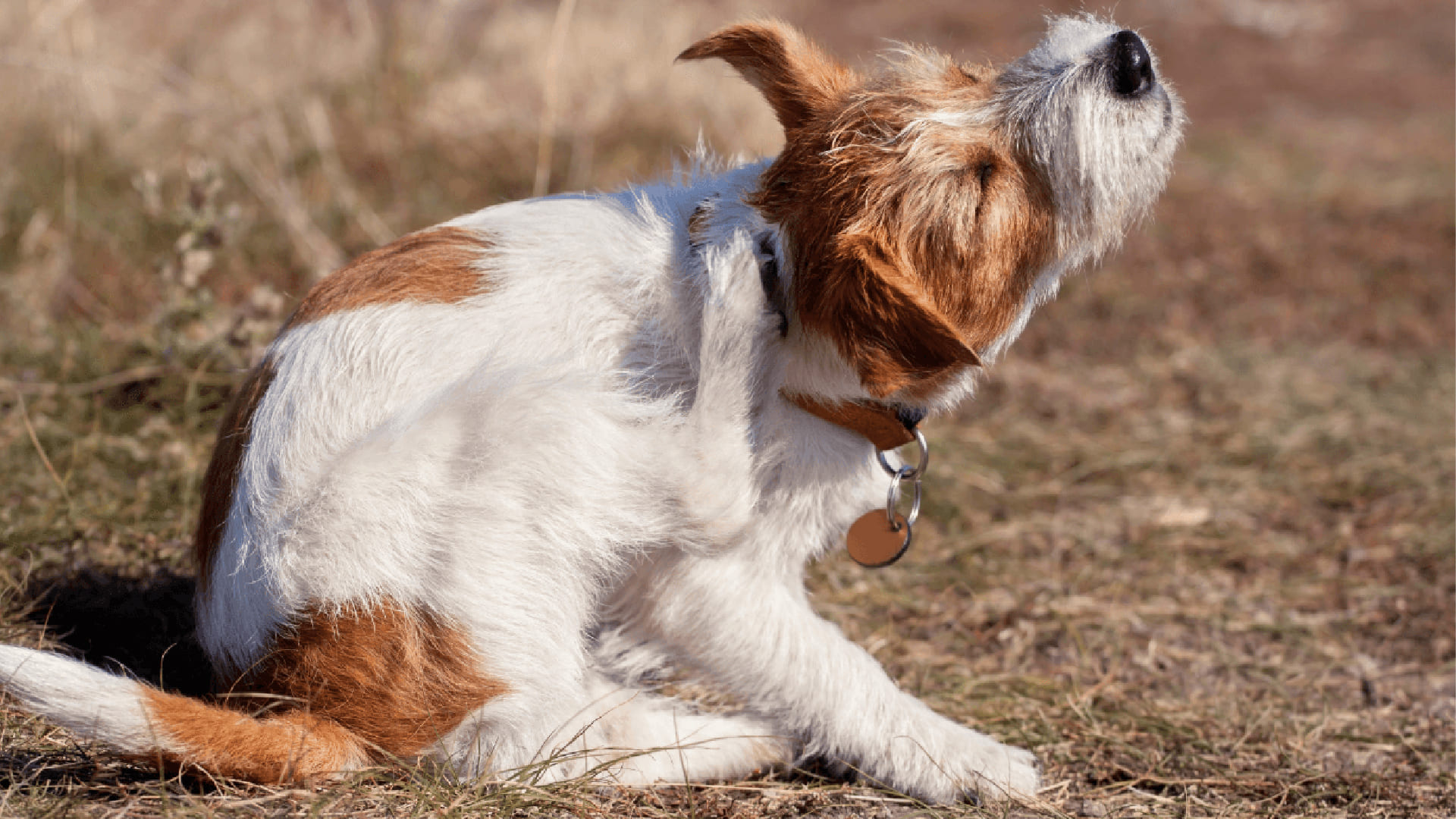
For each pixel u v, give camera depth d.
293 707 3.60
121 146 9.41
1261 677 5.39
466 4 13.06
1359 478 7.48
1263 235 12.61
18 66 9.20
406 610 3.51
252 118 10.05
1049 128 3.73
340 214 9.09
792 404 3.90
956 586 6.10
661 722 4.33
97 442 5.96
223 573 3.76
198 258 6.70
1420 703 5.18
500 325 3.74
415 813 3.47
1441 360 9.42
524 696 3.63
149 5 11.66
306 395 3.66
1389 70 20.39
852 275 3.50
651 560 3.91
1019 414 8.31
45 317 7.47
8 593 4.65
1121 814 4.17
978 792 4.14
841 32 18.50
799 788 4.21
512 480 3.54
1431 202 13.84
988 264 3.78
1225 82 19.27
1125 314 10.34
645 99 11.11
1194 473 7.57
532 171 10.38
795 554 4.09
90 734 3.34
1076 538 6.70
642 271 3.86
